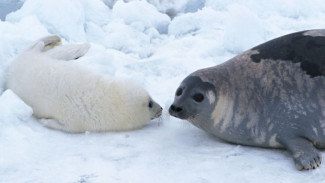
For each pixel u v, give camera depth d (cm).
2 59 1323
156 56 1748
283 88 968
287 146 944
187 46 1833
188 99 1006
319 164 906
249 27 1748
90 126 1142
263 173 895
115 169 934
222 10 2294
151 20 2044
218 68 1050
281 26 2041
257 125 981
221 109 1003
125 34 1831
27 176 909
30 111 1161
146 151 1019
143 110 1161
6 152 1005
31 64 1248
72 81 1165
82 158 987
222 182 870
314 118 940
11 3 2147
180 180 881
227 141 1059
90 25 1906
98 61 1488
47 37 1398
